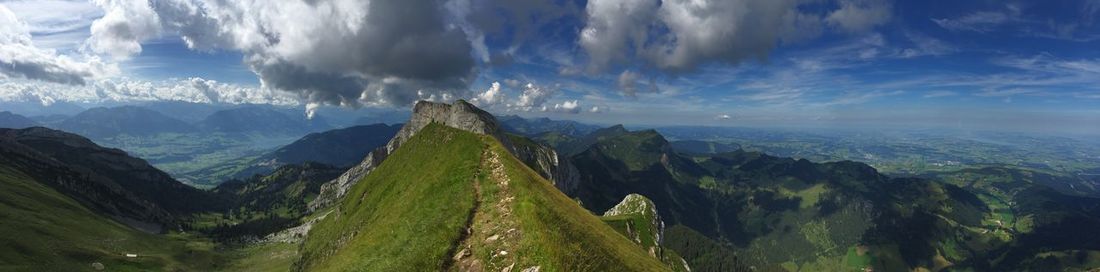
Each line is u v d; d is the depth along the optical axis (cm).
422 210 7244
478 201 6656
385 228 7738
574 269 4222
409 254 5166
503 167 8081
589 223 7025
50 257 18388
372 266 5528
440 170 10462
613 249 5562
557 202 7162
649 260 6725
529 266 4209
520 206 5466
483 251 4738
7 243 17575
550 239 4534
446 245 5088
